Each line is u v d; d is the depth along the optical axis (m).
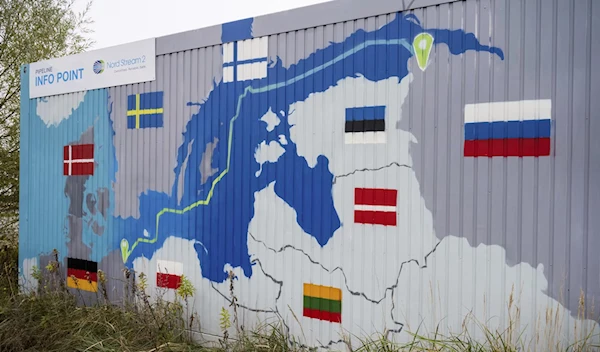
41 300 5.84
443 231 3.93
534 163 3.61
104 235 5.94
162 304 5.20
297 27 4.62
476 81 3.81
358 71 4.31
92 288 6.02
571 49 3.49
